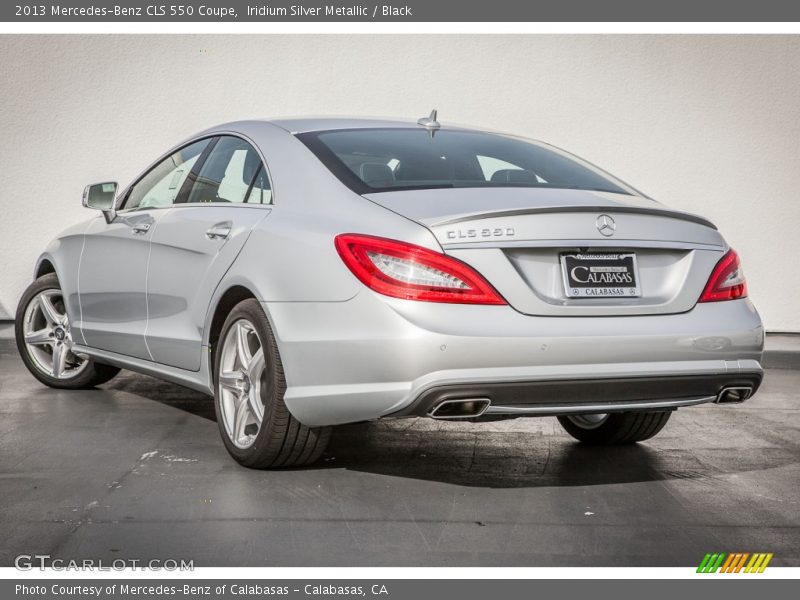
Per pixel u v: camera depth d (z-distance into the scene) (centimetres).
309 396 335
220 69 820
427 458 409
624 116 834
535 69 830
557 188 364
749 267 846
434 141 397
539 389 317
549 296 323
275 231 356
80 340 522
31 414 488
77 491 347
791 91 834
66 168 815
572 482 374
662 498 352
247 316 365
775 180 840
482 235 316
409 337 308
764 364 743
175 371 430
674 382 336
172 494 344
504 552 290
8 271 816
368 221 328
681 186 841
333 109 828
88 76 812
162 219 442
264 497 342
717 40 830
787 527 319
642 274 338
